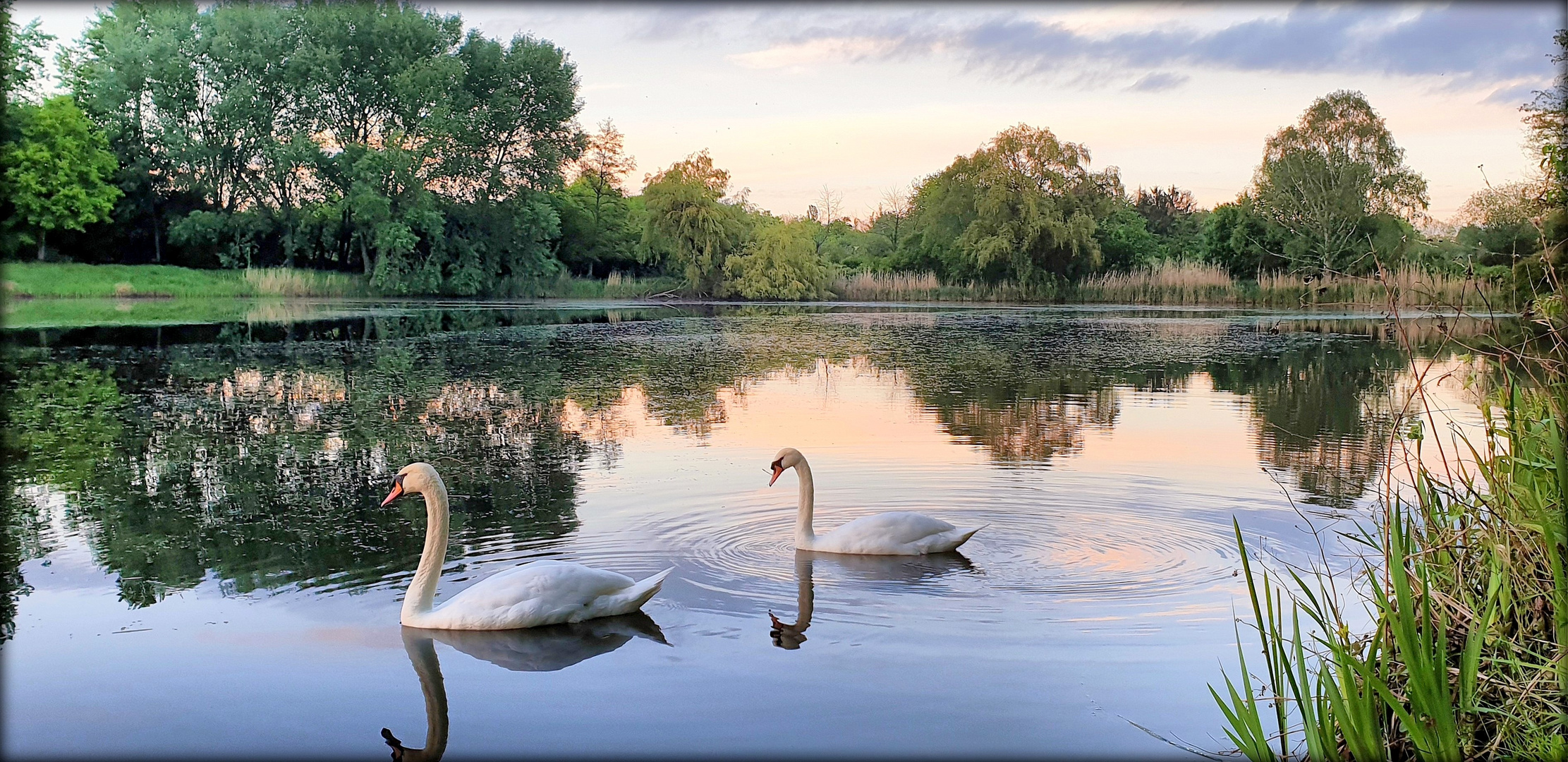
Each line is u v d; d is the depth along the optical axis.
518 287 58.00
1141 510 9.44
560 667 5.95
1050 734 5.11
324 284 53.78
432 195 53.97
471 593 6.67
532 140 57.25
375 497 10.05
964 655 6.07
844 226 91.00
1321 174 43.78
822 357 23.45
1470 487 5.12
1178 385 18.42
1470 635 4.41
